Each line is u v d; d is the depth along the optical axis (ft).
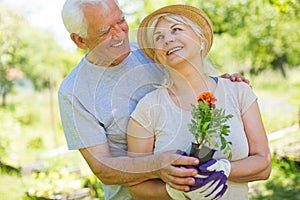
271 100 34.71
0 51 32.58
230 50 35.42
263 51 35.01
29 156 27.58
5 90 35.40
